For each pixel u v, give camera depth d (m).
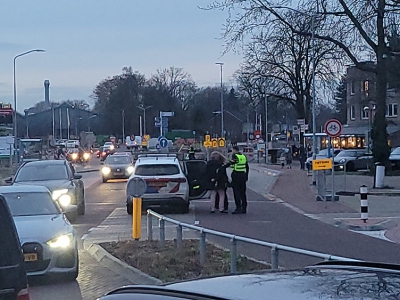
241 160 21.52
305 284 3.06
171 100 109.88
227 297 2.89
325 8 33.47
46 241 10.62
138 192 15.02
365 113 77.38
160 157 23.34
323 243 14.80
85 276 11.55
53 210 11.98
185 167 23.03
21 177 20.12
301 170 49.59
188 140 82.19
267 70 50.84
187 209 21.77
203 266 10.95
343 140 75.00
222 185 21.67
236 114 105.31
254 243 8.62
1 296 5.62
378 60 35.09
